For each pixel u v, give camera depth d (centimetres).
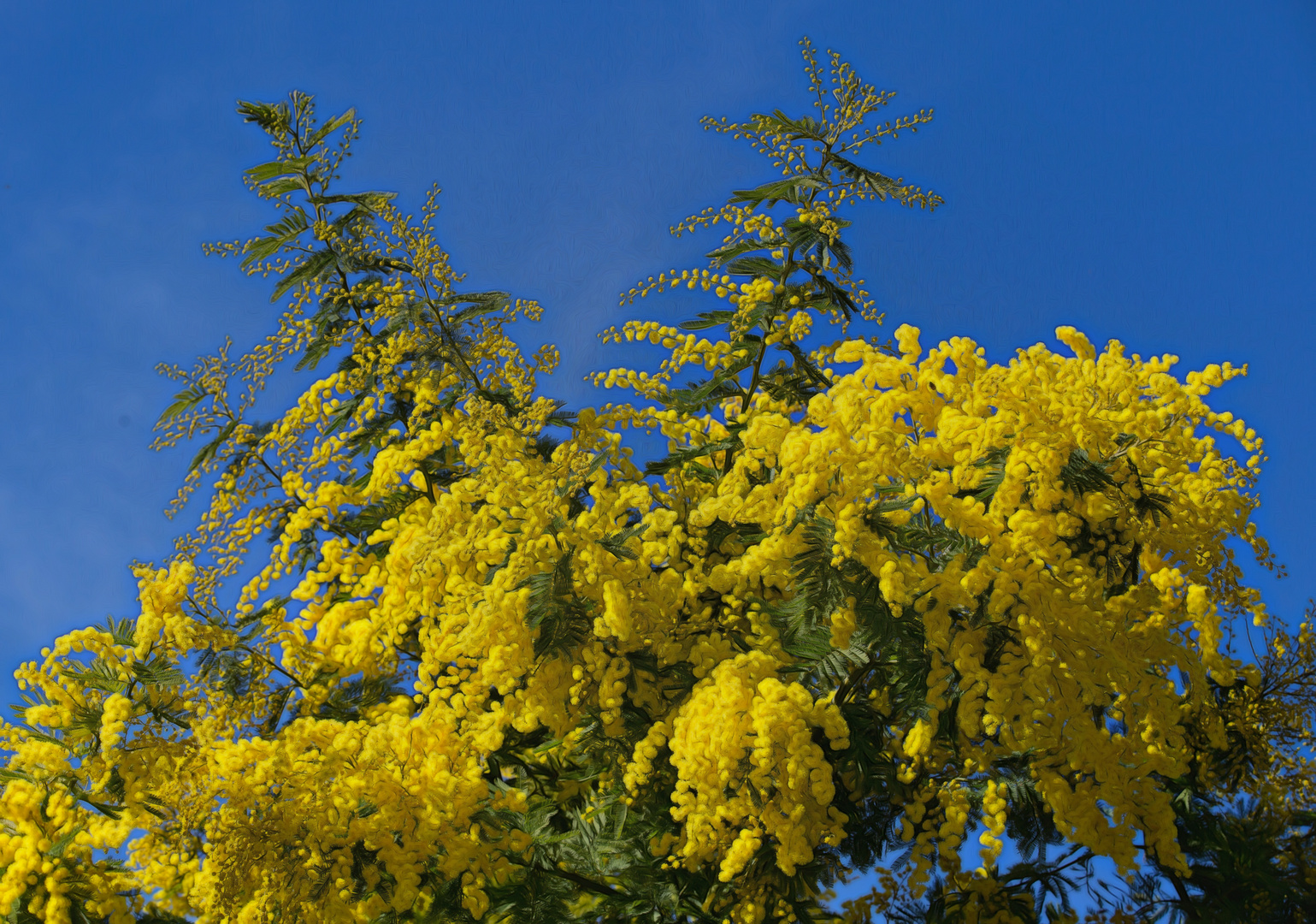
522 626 480
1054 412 430
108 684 548
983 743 467
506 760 560
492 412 543
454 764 499
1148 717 445
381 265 663
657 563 520
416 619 581
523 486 502
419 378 626
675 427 646
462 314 611
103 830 508
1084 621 416
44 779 521
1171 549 473
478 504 538
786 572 451
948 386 450
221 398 590
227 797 475
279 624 569
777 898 464
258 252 644
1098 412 447
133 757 520
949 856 503
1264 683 536
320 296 674
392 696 604
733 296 610
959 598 427
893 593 408
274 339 609
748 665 456
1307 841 483
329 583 588
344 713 591
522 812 514
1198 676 465
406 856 467
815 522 439
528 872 520
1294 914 461
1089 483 420
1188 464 471
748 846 427
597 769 537
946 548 446
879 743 491
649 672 488
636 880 518
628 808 518
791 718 423
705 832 433
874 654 477
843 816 444
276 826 464
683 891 504
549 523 483
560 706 491
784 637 495
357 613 584
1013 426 430
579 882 533
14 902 491
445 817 473
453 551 488
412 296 601
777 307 588
